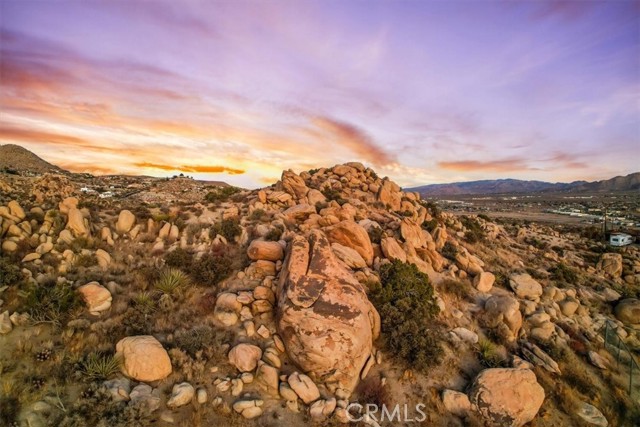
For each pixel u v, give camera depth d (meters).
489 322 19.59
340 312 14.07
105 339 12.72
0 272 13.90
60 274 15.74
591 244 50.81
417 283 19.02
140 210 26.16
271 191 35.59
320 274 15.61
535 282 24.42
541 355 17.58
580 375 17.16
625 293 29.41
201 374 12.38
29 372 10.74
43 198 25.14
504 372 14.55
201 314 15.52
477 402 13.53
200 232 23.30
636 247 51.78
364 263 20.50
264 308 15.93
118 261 18.70
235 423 10.95
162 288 16.19
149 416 10.45
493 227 47.31
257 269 18.45
